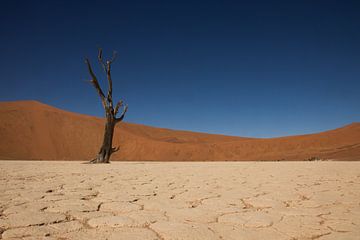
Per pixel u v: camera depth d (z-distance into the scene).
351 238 2.97
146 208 4.31
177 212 4.05
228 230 3.21
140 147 43.03
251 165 16.41
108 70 19.55
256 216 3.82
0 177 8.57
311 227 3.33
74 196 5.24
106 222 3.49
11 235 2.98
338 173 10.36
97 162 19.64
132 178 8.60
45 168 12.89
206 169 12.65
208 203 4.70
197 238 2.94
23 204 4.49
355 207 4.43
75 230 3.17
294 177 8.98
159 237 2.97
